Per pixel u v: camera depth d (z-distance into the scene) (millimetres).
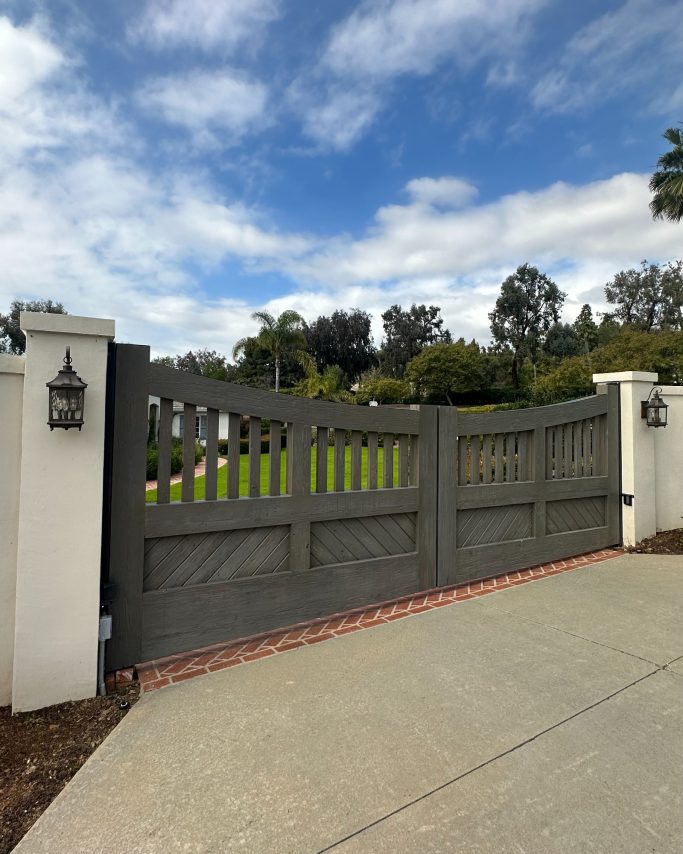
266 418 3570
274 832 1727
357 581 4004
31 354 2533
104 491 2938
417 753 2168
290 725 2391
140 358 3033
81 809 1844
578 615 3869
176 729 2363
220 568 3393
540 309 45469
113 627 2967
